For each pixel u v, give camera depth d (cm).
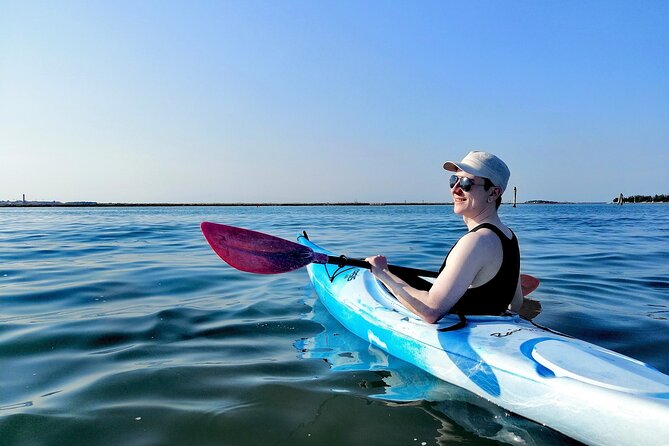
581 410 186
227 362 277
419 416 212
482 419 209
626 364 203
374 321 308
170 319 366
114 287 485
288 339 322
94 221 1872
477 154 254
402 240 987
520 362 215
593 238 1061
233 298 444
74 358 282
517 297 290
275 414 212
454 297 235
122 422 204
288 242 306
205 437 193
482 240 236
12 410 214
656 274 565
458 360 239
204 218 2217
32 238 1039
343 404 222
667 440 163
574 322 353
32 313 381
